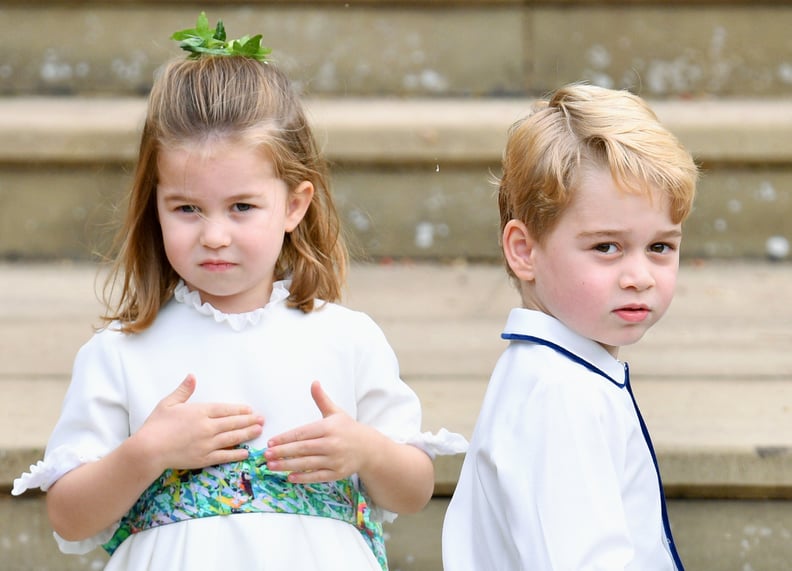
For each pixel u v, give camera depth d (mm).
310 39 15258
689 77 15406
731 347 11453
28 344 11461
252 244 7059
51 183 14312
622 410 6781
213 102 7039
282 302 7566
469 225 14391
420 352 11297
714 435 9297
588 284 6637
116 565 7254
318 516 7254
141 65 15266
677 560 7066
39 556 9250
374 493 7422
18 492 7203
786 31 15383
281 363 7363
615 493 6480
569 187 6602
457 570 7078
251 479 7145
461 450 7637
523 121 7086
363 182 14312
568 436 6527
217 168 6938
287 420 7293
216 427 6938
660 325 12141
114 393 7281
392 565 9227
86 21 15219
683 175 6582
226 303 7434
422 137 14117
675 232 6668
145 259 7445
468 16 15281
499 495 6762
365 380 7566
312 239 7723
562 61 15352
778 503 9180
